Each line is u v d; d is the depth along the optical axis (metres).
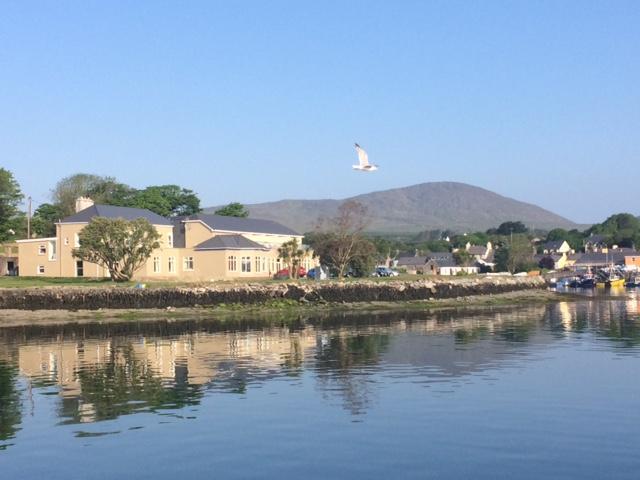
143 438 25.86
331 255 122.88
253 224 126.31
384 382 35.50
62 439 25.97
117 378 38.03
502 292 120.62
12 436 26.45
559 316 78.38
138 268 97.94
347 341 54.03
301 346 51.09
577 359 42.91
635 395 31.89
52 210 163.75
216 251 107.94
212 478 21.64
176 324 71.56
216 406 30.61
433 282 110.06
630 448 23.95
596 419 27.69
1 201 121.81
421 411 29.12
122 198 164.88
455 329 63.38
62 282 95.25
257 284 94.75
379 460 22.97
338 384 35.19
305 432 26.25
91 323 73.38
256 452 23.97
